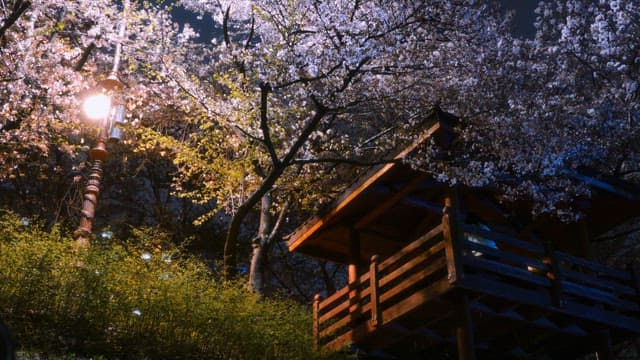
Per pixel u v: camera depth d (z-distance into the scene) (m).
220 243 21.05
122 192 21.27
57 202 19.77
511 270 9.84
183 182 21.53
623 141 16.59
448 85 14.50
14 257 8.47
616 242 19.53
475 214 13.08
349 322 11.16
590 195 11.89
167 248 14.18
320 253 14.19
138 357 8.88
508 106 14.17
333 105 13.87
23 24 14.62
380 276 10.82
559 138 13.06
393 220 13.38
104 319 8.76
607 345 11.05
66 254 9.05
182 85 13.87
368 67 14.05
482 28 14.13
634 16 17.44
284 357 10.16
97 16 15.34
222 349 9.59
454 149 11.69
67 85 15.80
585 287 10.72
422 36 13.69
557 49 17.67
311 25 13.05
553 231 13.37
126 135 19.61
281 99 16.23
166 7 15.70
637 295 11.33
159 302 9.11
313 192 15.21
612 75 17.94
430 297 9.41
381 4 12.62
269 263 21.05
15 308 8.31
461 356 9.02
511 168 12.30
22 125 14.90
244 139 14.91
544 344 11.82
